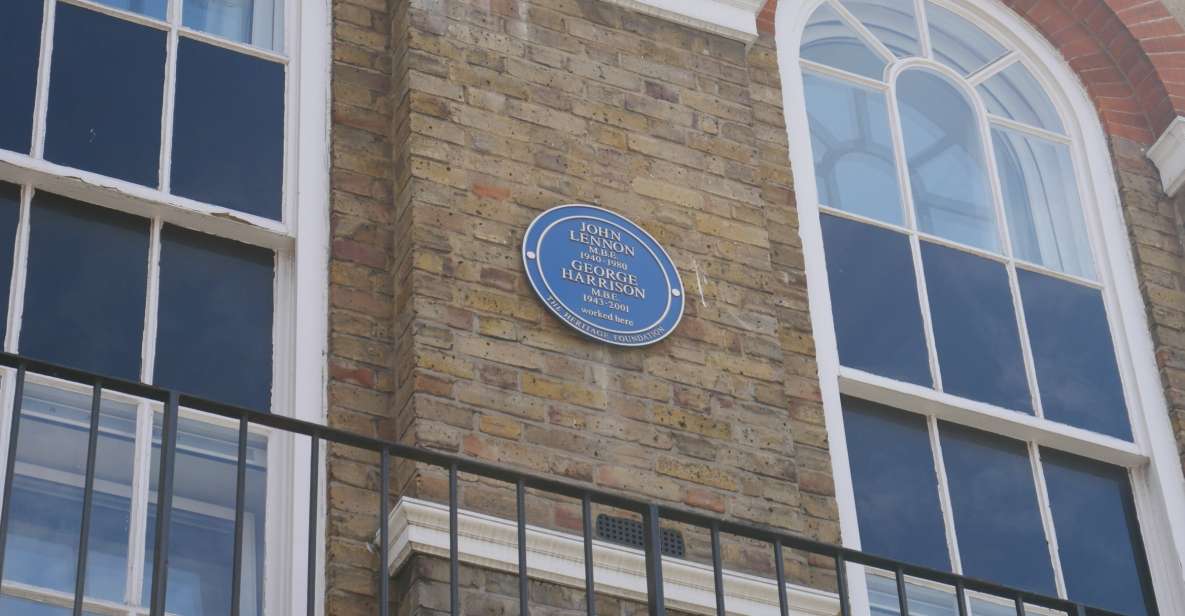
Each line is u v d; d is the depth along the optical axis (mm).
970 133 10805
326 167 8945
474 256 8570
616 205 9047
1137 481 9945
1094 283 10539
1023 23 11383
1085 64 11375
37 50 8742
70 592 7477
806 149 10125
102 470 7793
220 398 8203
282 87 9180
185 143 8805
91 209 8461
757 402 8742
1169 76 11312
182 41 9102
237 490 6340
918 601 9000
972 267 10250
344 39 9344
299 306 8477
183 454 7980
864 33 10883
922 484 9375
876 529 9109
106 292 8273
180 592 7668
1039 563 9414
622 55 9555
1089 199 10867
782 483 8555
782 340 9312
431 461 6613
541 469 8094
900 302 9891
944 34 11148
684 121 9500
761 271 9188
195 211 8594
